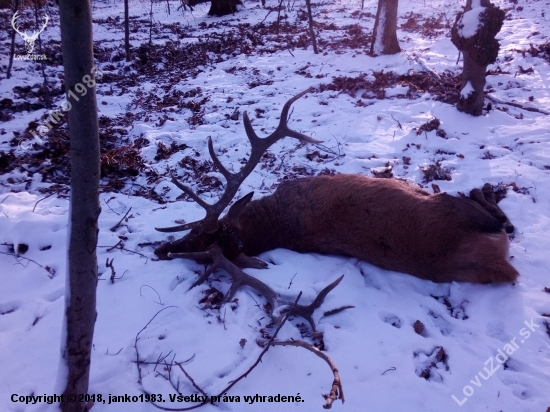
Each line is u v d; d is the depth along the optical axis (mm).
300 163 6812
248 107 8945
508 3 17594
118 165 6699
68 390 2986
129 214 5652
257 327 3953
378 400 3289
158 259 4766
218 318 4008
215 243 4543
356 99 9047
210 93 9992
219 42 14797
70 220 2625
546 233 5016
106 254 4871
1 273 4660
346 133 7574
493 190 5805
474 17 7172
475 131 7434
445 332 4055
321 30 15984
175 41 15062
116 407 3229
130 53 13297
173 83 11016
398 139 7293
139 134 8102
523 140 6969
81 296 2756
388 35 11562
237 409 3201
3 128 8055
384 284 4531
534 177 6020
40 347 3723
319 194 4879
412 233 4402
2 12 17516
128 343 3732
